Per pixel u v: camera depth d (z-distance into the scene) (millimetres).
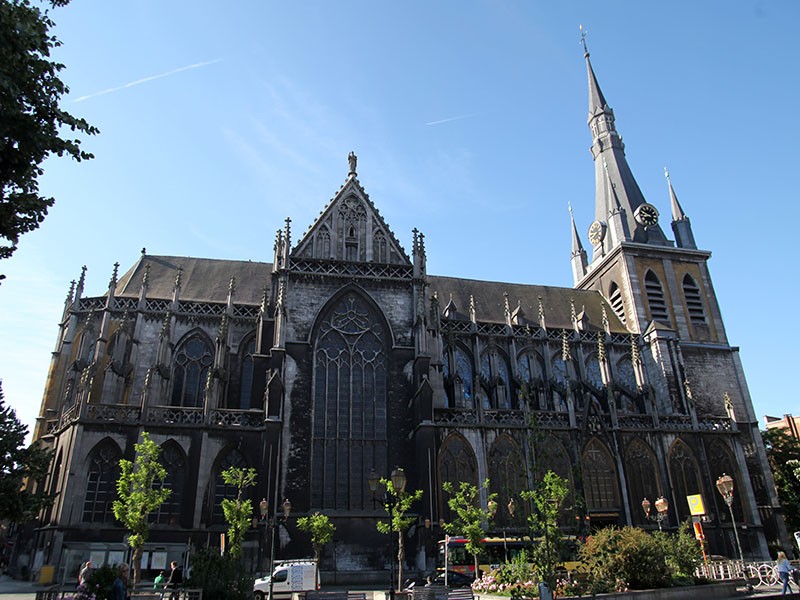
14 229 19484
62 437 53531
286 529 50250
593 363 77250
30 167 19234
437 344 64875
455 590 31531
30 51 18688
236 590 30109
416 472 54562
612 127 100312
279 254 60938
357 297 60938
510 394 71875
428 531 51719
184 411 54062
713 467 67500
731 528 64562
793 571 39719
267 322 58188
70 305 64688
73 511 48688
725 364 82812
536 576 30875
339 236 63594
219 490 52281
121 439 51562
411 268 62594
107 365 59375
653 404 68125
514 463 55719
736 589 35938
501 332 75125
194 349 65062
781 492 82750
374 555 51188
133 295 66250
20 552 52188
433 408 59250
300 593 31500
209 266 75125
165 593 29188
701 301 86875
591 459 62688
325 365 57719
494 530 53906
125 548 47781
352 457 54875
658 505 50625
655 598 31844
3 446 36094
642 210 91375
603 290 91250
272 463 51594
